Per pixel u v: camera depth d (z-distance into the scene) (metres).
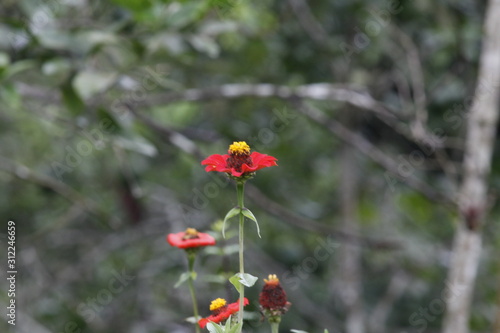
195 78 9.88
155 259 10.56
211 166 3.34
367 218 11.71
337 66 9.49
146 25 6.37
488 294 11.02
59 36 6.24
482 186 7.99
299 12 9.02
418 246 10.77
